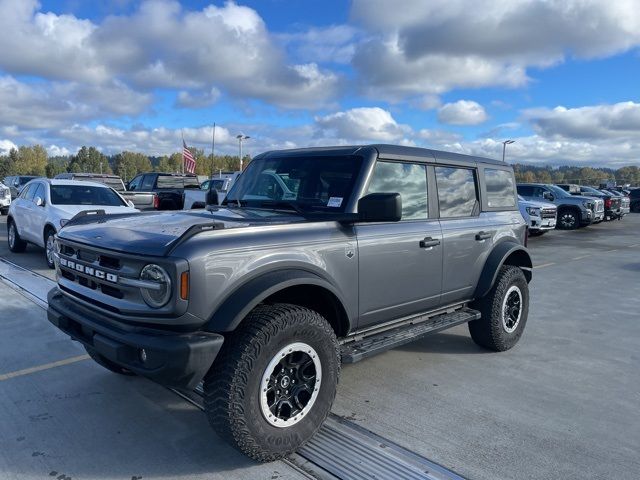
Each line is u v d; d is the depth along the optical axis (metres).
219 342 2.84
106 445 3.30
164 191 17.80
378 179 3.95
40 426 3.53
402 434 3.49
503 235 5.23
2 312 6.14
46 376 4.36
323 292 3.50
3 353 4.86
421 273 4.20
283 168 4.30
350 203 3.72
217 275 2.87
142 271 2.85
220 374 2.92
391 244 3.89
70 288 3.48
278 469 3.06
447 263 4.48
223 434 2.96
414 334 4.14
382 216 3.34
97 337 3.04
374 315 3.87
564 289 8.84
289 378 3.17
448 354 5.23
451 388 4.32
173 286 2.73
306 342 3.18
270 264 3.11
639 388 4.42
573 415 3.85
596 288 8.96
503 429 3.60
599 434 3.56
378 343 3.88
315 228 3.44
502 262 5.00
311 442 3.36
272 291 3.02
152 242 2.94
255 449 3.00
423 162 4.40
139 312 2.86
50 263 8.98
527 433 3.55
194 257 2.78
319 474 3.01
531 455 3.25
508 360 5.08
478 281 4.94
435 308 4.55
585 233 20.05
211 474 3.01
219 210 4.05
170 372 2.75
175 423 3.60
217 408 2.92
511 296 5.29
